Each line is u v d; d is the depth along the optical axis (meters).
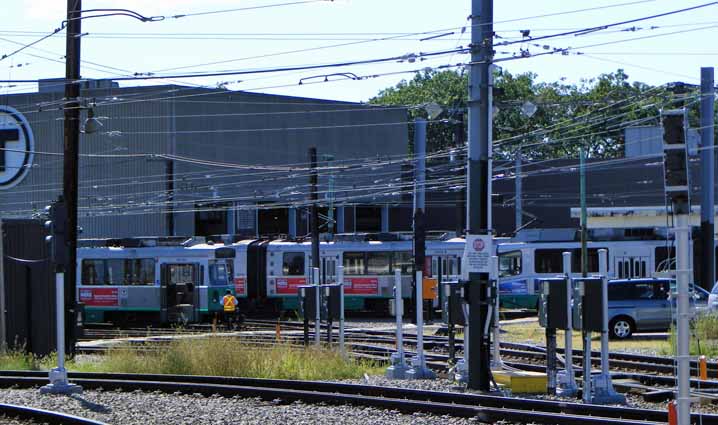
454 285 22.98
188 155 64.31
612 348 32.56
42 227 29.91
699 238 50.53
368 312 54.50
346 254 51.66
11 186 67.62
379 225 74.31
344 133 69.56
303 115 68.06
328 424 16.00
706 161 45.56
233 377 22.23
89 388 21.38
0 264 27.91
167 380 22.53
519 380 20.92
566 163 73.25
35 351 29.33
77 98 31.23
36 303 29.47
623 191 70.81
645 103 69.19
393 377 23.39
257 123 66.56
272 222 69.75
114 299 49.50
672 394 19.36
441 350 32.00
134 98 64.44
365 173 69.62
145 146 64.50
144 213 63.34
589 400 18.62
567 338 20.11
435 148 97.38
